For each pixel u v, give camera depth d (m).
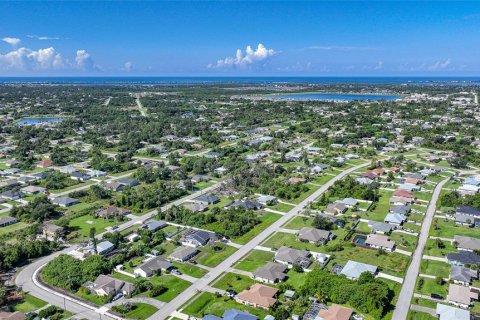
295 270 125.31
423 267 126.62
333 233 153.62
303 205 183.38
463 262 127.25
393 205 181.25
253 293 109.56
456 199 180.75
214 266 128.88
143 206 178.75
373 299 103.62
